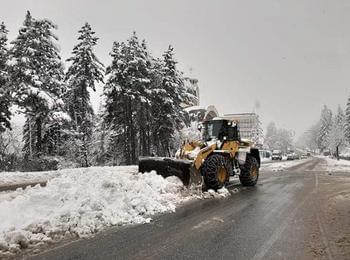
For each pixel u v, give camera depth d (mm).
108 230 5824
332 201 8820
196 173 9984
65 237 5379
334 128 75688
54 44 24422
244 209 7688
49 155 25188
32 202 6480
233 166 11648
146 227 6039
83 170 17266
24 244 4938
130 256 4527
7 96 22297
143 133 31438
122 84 28812
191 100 36406
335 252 4656
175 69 32688
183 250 4773
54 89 24516
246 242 5152
